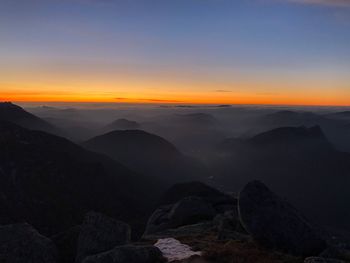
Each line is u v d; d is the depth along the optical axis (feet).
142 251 87.97
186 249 98.17
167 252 96.02
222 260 85.76
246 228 98.02
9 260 89.04
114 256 85.10
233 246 96.94
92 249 97.96
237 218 142.41
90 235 101.50
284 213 99.96
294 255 91.91
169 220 192.44
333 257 90.74
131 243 106.32
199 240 108.99
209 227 141.18
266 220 97.55
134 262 85.30
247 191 102.42
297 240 94.79
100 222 105.40
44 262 91.97
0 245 92.17
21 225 100.37
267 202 101.35
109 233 102.94
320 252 94.43
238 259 84.23
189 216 185.88
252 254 88.17
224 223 132.67
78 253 97.66
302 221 99.45
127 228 106.42
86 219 106.01
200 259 87.51
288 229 96.73
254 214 98.58
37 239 96.63
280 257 85.66
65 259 99.45
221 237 111.75
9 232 96.58
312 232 97.19
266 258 84.64
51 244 97.66
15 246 92.79
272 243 94.53
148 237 123.85
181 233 132.36
